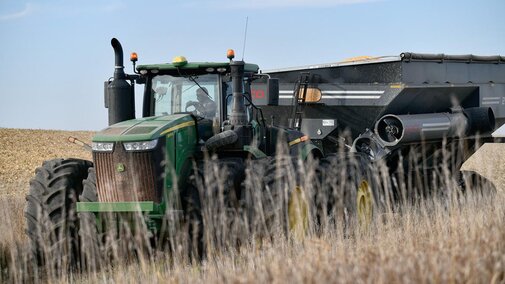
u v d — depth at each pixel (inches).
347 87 1374.3
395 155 1370.6
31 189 973.2
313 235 889.5
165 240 968.9
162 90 1078.4
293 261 689.0
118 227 923.4
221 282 629.3
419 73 1360.7
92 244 869.8
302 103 1425.9
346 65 1370.6
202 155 1016.2
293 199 988.6
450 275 580.4
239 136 1010.7
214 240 919.7
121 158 919.7
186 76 1065.5
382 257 615.8
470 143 1556.3
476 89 1540.4
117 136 926.4
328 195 1067.9
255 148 1046.4
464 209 887.7
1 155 3742.6
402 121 1311.5
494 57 1584.6
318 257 645.3
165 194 927.7
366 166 1189.1
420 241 750.5
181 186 971.3
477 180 1445.6
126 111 1053.2
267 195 956.0
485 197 1157.1
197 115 1055.0
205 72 1058.7
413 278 578.2
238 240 916.0
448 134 1423.5
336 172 1080.2
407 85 1314.0
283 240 837.2
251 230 935.7
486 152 1444.4
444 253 647.1
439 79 1422.2
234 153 1042.7
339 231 895.1
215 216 890.1
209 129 1045.8
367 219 1168.2
